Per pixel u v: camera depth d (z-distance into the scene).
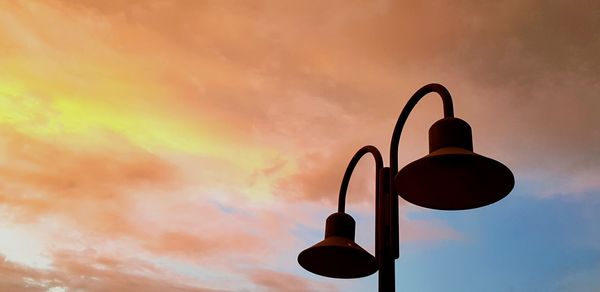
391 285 2.85
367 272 3.79
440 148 2.81
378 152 3.41
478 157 2.66
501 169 2.72
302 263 3.84
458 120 2.88
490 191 2.96
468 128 2.89
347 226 3.70
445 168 2.81
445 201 3.12
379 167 3.30
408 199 3.11
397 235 2.97
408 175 2.90
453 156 2.65
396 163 3.19
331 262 3.78
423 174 2.89
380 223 3.06
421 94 3.22
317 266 3.83
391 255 2.93
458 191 3.01
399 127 3.30
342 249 3.62
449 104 2.96
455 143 2.81
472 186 2.95
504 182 2.82
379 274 2.91
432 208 3.20
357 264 3.75
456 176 2.88
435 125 2.91
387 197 3.12
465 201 3.10
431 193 3.06
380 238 3.00
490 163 2.69
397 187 3.00
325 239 3.67
